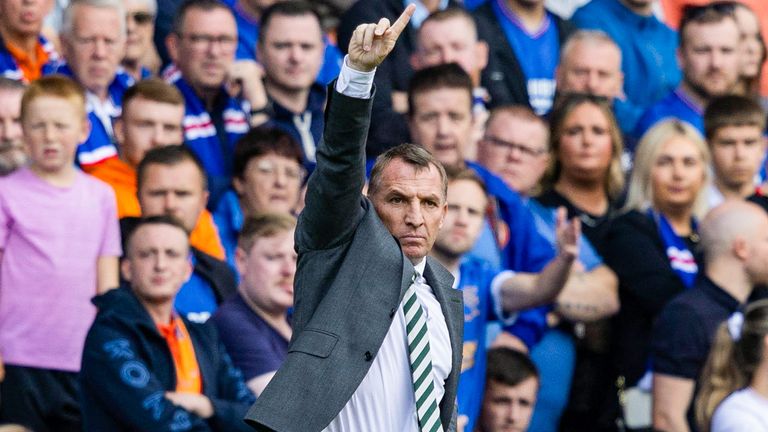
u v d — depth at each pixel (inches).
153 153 1174.3
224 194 1243.2
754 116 1412.4
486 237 1249.4
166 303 1071.6
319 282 717.3
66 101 1141.7
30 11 1269.7
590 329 1266.0
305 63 1336.1
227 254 1221.1
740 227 1266.0
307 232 717.3
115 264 1146.7
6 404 1099.3
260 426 693.3
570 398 1256.2
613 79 1466.5
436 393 737.6
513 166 1312.7
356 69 690.8
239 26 1409.9
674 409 1230.3
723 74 1515.7
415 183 727.7
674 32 1587.1
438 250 1190.3
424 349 724.0
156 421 1023.0
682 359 1234.0
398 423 725.3
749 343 1198.9
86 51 1238.9
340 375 696.4
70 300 1120.2
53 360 1109.7
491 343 1231.5
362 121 693.3
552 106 1456.7
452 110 1290.6
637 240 1293.1
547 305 1251.2
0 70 1262.3
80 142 1152.2
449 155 1290.6
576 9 1555.1
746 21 1560.0
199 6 1302.9
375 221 722.2
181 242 1077.1
